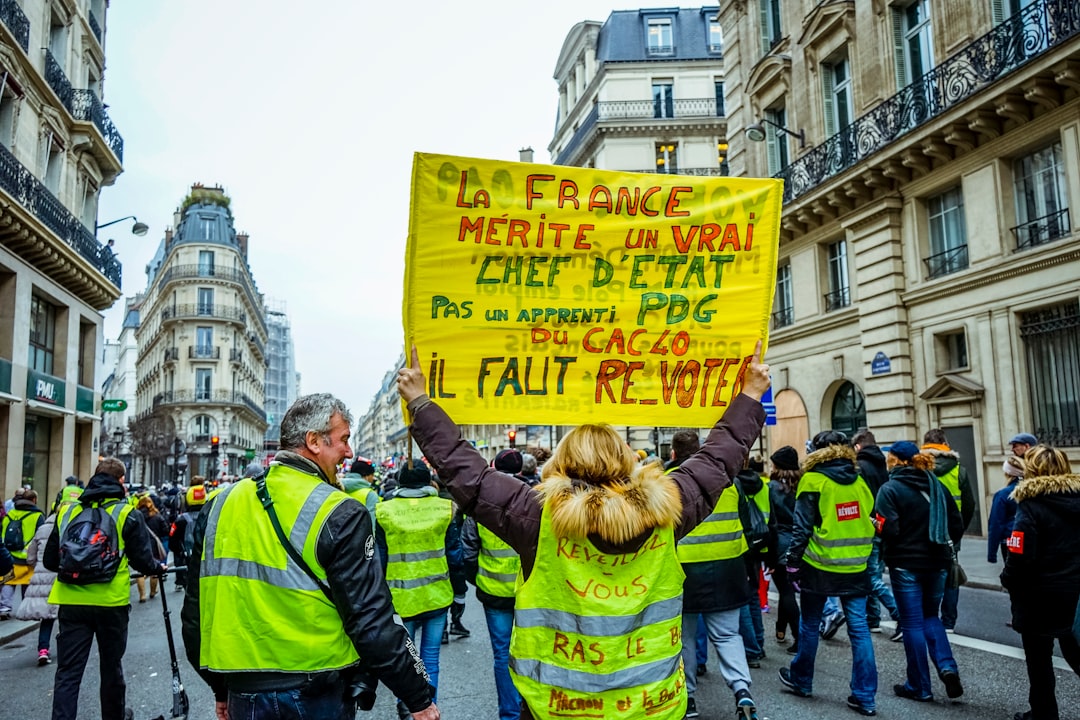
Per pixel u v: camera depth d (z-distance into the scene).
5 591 10.51
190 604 2.80
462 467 2.61
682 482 2.71
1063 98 12.27
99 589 4.94
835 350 17.95
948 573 7.12
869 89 16.86
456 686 6.32
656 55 36.38
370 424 183.12
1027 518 4.39
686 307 3.40
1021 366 13.11
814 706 5.34
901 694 5.47
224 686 2.73
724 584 4.82
